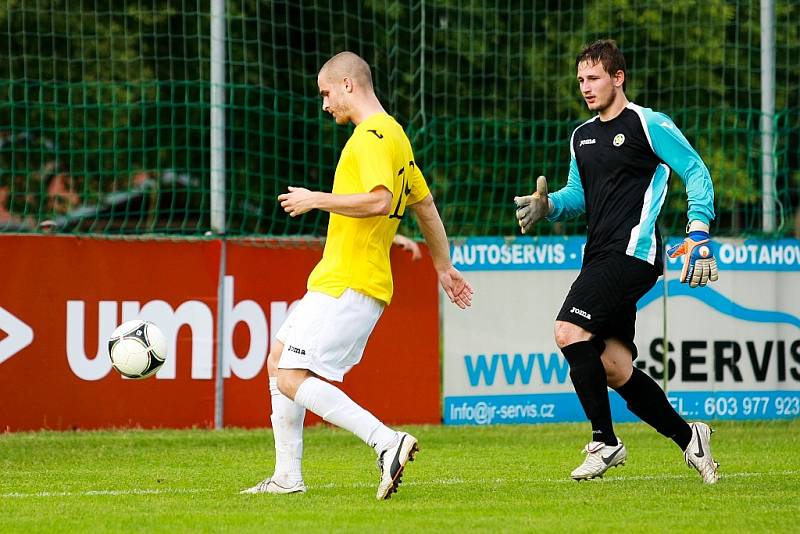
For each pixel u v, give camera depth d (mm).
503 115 52375
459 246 36000
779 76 53062
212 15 35781
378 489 20469
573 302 22172
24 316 33094
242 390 34562
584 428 35781
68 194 51125
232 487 23031
